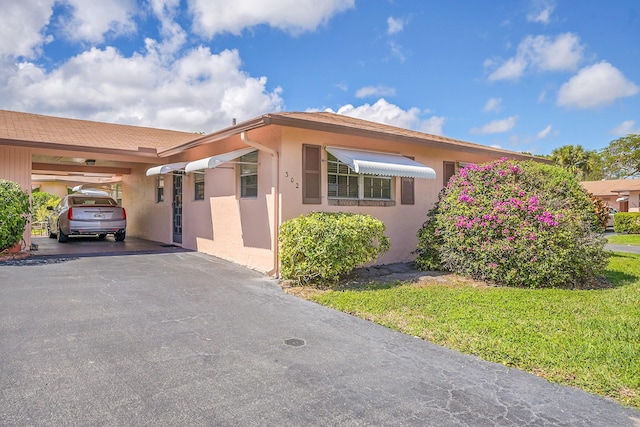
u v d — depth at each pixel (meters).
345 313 7.00
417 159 13.27
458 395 4.09
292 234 9.00
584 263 8.94
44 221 23.38
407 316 6.73
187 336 5.68
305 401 3.90
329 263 8.84
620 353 5.07
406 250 12.84
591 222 10.02
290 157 10.08
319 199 10.62
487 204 9.57
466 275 9.95
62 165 18.95
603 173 55.12
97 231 16.27
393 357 5.07
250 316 6.73
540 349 5.21
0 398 3.80
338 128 9.79
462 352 5.23
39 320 6.17
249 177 11.27
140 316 6.54
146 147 14.77
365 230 9.34
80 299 7.42
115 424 3.41
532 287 8.94
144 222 18.59
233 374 4.47
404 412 3.73
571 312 6.95
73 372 4.41
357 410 3.75
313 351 5.23
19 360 4.69
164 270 10.47
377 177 12.27
